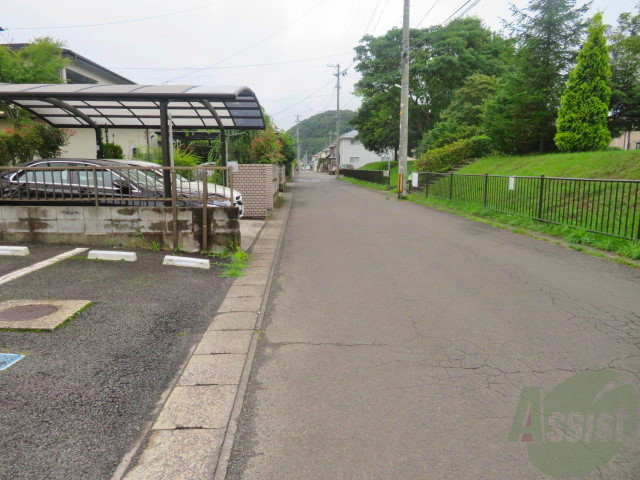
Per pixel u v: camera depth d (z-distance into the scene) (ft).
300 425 9.25
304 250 26.96
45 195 24.41
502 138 62.90
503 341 13.33
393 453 8.36
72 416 9.34
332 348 12.96
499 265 22.70
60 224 24.48
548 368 11.59
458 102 89.45
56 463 7.94
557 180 31.99
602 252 24.93
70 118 34.60
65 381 10.68
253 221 40.27
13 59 41.24
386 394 10.43
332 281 20.01
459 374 11.34
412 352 12.66
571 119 51.90
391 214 44.98
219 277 20.36
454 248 27.12
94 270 19.92
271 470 7.93
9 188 24.81
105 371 11.27
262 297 17.69
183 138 43.27
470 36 113.39
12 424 8.96
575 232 28.45
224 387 10.77
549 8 56.29
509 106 59.52
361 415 9.60
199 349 12.85
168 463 8.07
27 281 17.95
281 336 13.85
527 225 33.81
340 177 164.96
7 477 7.54
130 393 10.35
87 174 24.13
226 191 31.37
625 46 52.80
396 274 21.11
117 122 36.11
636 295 17.54
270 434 8.97
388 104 129.80
